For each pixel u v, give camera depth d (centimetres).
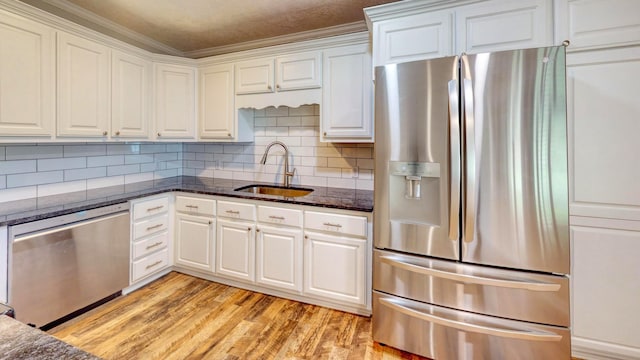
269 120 311
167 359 172
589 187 161
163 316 215
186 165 355
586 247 163
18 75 184
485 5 174
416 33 188
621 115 155
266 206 241
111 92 240
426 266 169
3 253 167
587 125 160
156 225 265
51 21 199
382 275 181
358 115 236
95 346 181
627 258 157
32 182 224
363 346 186
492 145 153
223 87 290
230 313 221
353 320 214
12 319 72
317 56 248
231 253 257
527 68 146
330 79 244
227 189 274
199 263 271
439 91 161
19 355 59
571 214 165
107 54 237
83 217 207
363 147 275
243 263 252
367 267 211
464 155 157
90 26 252
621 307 159
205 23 263
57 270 193
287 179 299
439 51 184
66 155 245
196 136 305
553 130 144
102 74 234
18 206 200
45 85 198
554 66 142
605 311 162
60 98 206
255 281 248
